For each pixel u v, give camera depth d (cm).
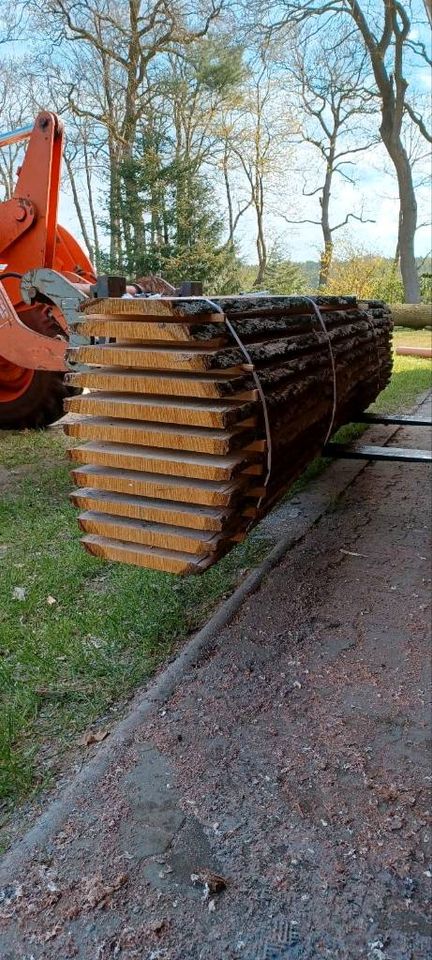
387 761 163
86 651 212
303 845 139
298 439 220
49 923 124
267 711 183
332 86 1950
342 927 122
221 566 273
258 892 129
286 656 210
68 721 181
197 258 1413
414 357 962
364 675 199
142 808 149
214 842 140
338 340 283
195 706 185
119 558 183
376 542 302
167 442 167
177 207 1415
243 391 166
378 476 405
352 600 246
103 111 1694
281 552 287
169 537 174
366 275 1730
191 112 1758
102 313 168
